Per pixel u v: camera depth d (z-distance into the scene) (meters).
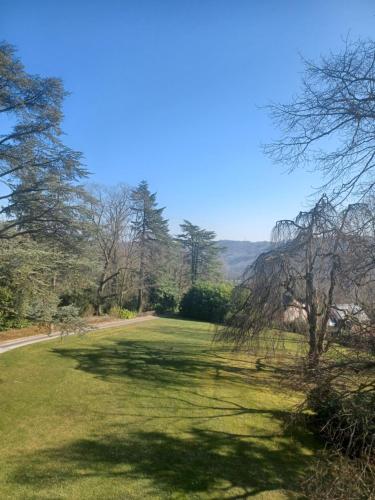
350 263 5.45
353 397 4.86
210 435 7.38
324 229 8.58
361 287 5.33
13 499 4.84
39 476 5.44
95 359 13.37
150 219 37.78
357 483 4.18
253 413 8.77
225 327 11.18
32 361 12.27
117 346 16.39
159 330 23.17
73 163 11.00
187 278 47.12
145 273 36.09
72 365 12.20
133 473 5.70
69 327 10.48
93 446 6.52
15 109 10.44
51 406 8.31
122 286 33.91
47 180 10.63
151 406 8.78
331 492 4.34
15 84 10.31
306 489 5.25
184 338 20.20
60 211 10.84
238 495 5.32
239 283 11.12
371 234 5.33
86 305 27.58
